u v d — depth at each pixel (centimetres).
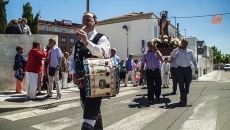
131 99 809
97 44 273
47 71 801
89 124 262
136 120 507
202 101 737
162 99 809
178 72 703
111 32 3083
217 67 9112
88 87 250
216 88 1131
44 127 457
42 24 6250
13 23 1001
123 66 1458
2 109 585
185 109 615
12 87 930
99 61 261
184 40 700
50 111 598
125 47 2959
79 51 283
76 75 283
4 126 464
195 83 1513
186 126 448
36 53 723
